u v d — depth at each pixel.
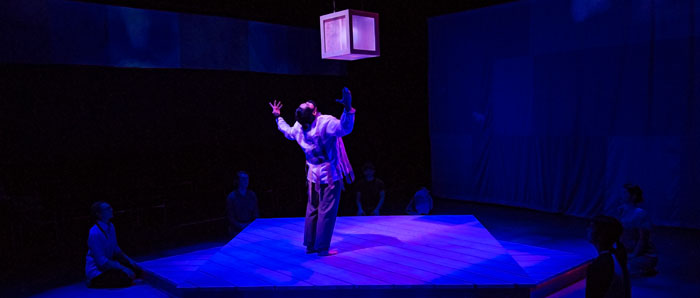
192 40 7.21
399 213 8.23
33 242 6.22
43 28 5.89
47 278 5.37
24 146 6.11
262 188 8.59
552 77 7.80
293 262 3.87
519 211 8.21
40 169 6.29
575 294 4.43
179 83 7.45
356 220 5.31
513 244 5.61
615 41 7.04
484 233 4.61
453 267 3.62
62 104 6.36
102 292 4.88
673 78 6.56
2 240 5.98
